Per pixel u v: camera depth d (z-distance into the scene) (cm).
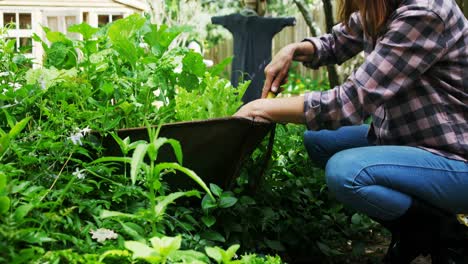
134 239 177
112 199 200
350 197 219
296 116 219
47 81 227
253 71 460
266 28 457
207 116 243
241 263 174
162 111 243
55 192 184
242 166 237
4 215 154
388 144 231
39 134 209
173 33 262
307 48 265
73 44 254
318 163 277
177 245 155
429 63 210
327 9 401
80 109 235
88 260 159
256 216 251
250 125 217
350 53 269
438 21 207
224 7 956
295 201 282
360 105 215
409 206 221
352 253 272
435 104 215
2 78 236
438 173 215
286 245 272
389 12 215
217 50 1058
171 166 169
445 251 225
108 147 220
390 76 211
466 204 220
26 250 147
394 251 238
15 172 183
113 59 251
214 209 233
